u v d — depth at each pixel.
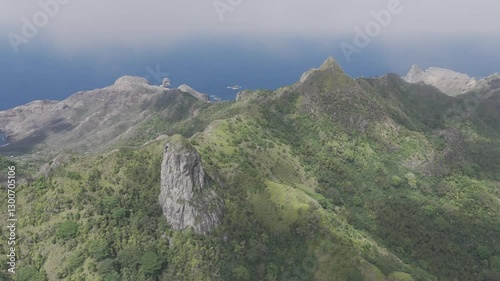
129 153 167.38
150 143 180.75
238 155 194.62
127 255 135.88
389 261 160.50
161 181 151.25
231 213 155.50
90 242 136.88
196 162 150.12
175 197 146.25
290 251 152.62
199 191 149.50
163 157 152.50
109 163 163.38
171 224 146.00
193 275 135.50
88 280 129.12
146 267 133.25
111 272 131.00
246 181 172.25
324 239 154.12
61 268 133.75
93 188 153.50
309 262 149.38
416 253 183.75
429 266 177.00
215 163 177.00
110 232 141.50
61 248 138.25
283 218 161.50
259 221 159.88
